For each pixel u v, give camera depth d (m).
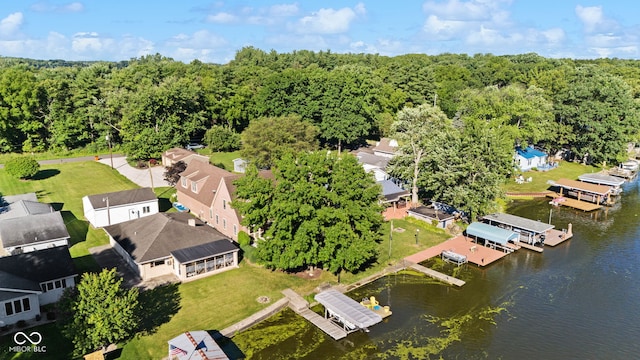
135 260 43.25
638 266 50.75
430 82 131.75
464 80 152.38
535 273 48.91
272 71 146.38
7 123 93.94
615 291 44.97
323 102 101.75
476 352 35.03
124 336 33.03
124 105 97.25
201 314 38.41
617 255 53.84
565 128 94.81
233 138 101.94
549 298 43.50
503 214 62.28
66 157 94.69
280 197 43.44
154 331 35.66
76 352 30.36
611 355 34.91
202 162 66.94
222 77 125.38
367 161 81.81
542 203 74.62
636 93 125.75
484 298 43.38
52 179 78.06
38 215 50.69
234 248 46.72
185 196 64.94
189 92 101.94
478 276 48.00
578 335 37.44
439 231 60.22
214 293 42.00
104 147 100.12
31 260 39.06
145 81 113.69
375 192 46.28
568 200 74.69
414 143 70.81
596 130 91.75
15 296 34.81
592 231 61.91
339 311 37.31
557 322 39.34
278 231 43.31
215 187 59.25
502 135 76.31
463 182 61.69
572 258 52.94
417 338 36.81
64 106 99.38
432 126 70.69
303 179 44.09
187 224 49.34
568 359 34.31
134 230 49.12
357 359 33.97
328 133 101.69
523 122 89.88
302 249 42.91
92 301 30.80
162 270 45.00
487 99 91.75
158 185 76.25
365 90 107.94
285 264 42.62
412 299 42.97
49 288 38.19
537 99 93.06
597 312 41.06
